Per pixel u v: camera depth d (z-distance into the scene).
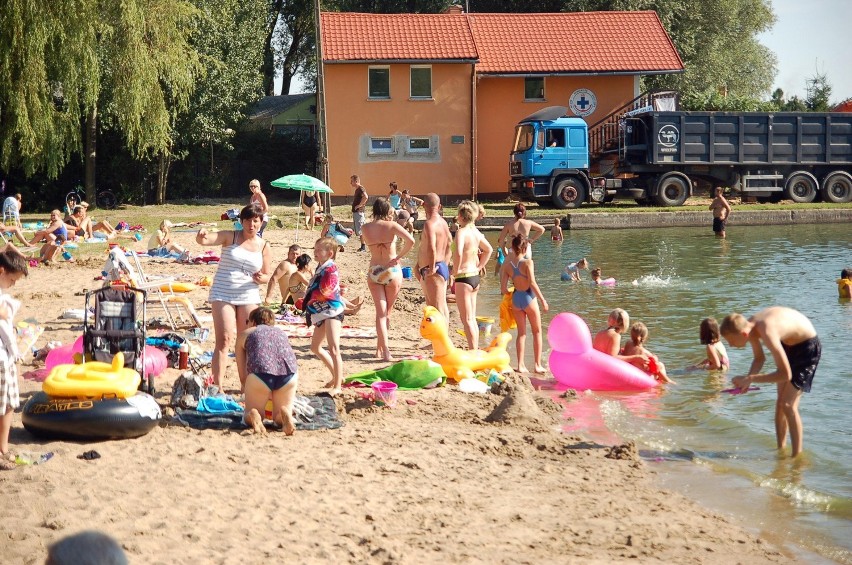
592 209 35.44
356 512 6.14
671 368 11.62
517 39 41.81
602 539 5.92
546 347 12.92
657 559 5.62
